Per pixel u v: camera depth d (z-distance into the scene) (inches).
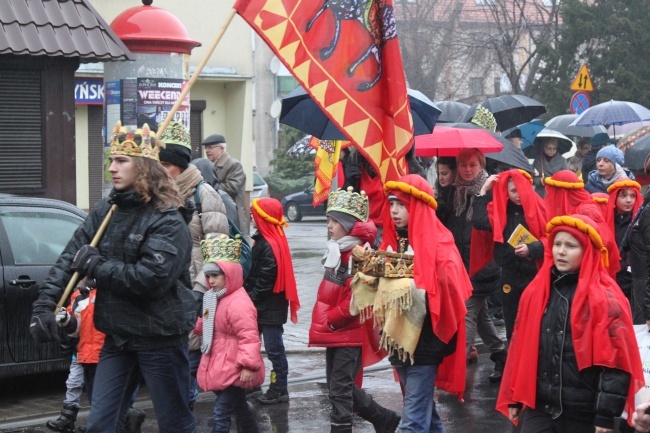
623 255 475.5
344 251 377.7
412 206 322.0
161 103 619.8
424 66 2135.8
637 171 639.1
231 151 1091.3
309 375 520.7
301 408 449.1
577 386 267.9
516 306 463.8
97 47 617.3
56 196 649.0
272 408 449.4
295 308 448.5
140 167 289.1
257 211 445.1
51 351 455.8
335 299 376.5
